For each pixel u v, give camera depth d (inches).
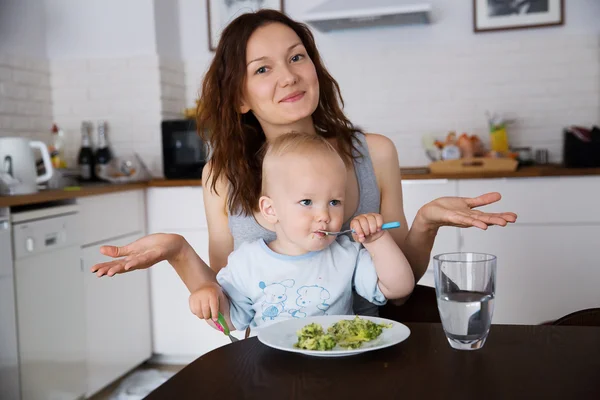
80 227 108.4
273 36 55.1
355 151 58.4
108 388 118.3
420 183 121.3
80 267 108.0
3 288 89.1
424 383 30.7
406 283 48.7
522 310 120.0
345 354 34.4
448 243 120.6
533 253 118.6
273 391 30.8
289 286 51.2
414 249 52.8
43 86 145.0
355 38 147.1
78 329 106.7
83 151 140.3
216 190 61.3
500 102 142.2
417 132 146.0
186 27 155.9
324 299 50.9
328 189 48.2
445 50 143.5
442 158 130.4
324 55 148.6
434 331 38.6
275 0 150.2
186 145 130.0
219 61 57.4
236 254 53.4
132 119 145.9
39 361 96.5
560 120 139.9
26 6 140.3
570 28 138.3
